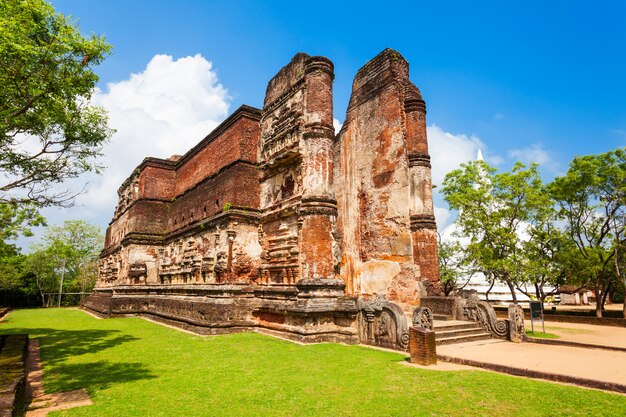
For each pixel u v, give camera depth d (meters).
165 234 27.45
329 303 13.23
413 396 6.76
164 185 28.16
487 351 11.39
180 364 9.57
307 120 15.16
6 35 8.65
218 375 8.38
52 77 10.80
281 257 16.17
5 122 10.46
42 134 12.01
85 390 7.36
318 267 13.64
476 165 26.83
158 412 6.07
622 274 23.39
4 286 41.69
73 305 47.69
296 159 16.03
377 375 8.22
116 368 9.18
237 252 17.20
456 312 15.77
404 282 17.17
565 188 24.47
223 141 20.45
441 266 31.31
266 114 18.78
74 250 46.84
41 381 8.08
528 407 6.19
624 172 22.22
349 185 20.48
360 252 19.31
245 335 14.66
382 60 19.89
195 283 20.44
